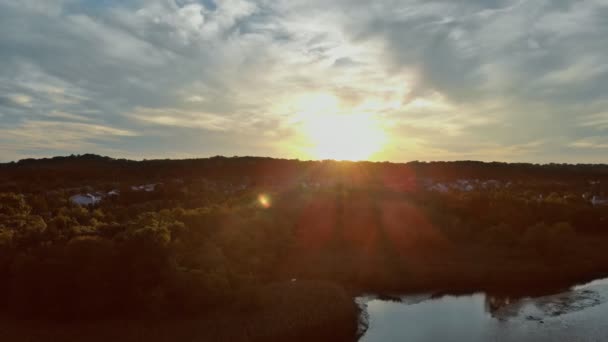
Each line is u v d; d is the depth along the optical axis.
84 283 38.59
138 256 40.56
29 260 39.12
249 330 37.06
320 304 42.69
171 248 42.28
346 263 60.41
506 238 70.00
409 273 56.31
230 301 41.28
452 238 72.25
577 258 62.34
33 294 38.62
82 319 38.41
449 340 38.59
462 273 56.12
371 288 52.44
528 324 41.62
